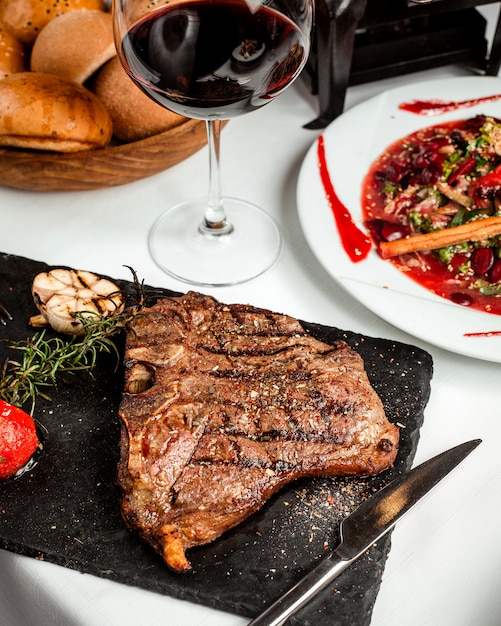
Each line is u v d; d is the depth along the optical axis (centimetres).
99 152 62
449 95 71
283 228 65
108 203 66
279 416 49
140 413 48
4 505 49
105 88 65
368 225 62
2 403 49
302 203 63
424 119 69
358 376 51
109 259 63
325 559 46
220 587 46
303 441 48
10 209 66
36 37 70
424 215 63
